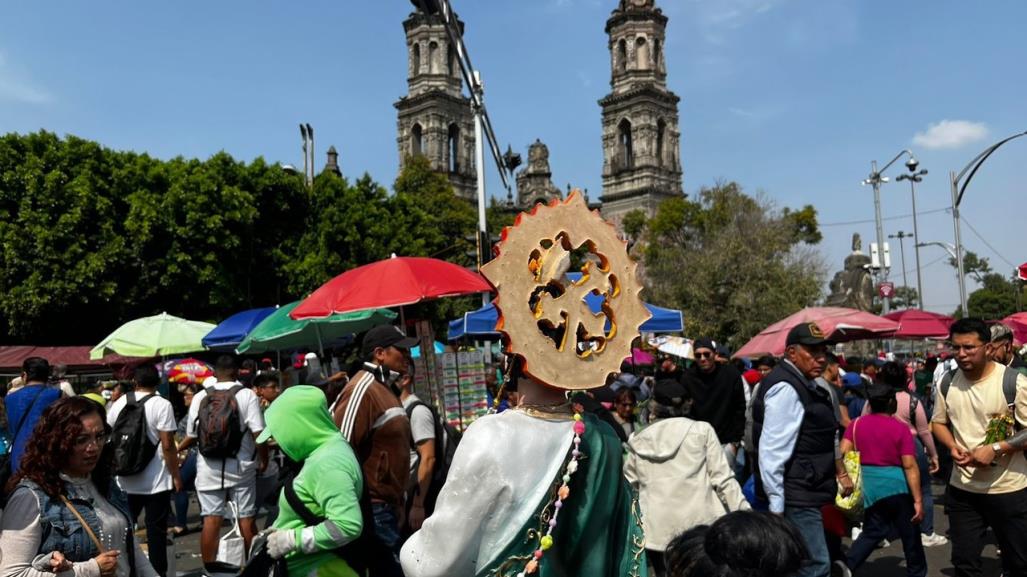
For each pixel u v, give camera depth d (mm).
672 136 79750
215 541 7035
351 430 4930
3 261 27906
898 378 8398
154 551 6934
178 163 32125
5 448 7797
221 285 30344
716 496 5246
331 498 3789
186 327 13180
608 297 2723
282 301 34875
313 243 34875
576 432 2498
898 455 6469
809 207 59000
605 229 2783
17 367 21312
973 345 5250
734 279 38062
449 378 8867
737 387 7492
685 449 5234
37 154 29094
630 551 2682
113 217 29547
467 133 75188
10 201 28297
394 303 8062
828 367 7891
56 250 28062
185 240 30016
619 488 2660
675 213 55688
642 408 8008
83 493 3643
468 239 13430
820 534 5145
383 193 39438
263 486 9203
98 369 23531
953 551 5391
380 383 5188
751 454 7168
